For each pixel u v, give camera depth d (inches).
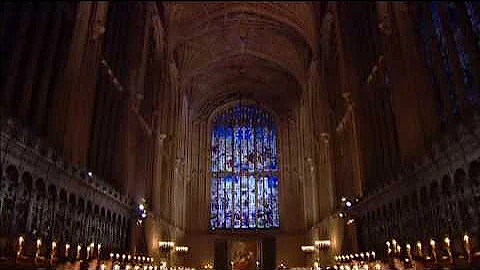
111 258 708.0
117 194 877.2
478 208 468.8
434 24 645.3
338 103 1179.3
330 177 1237.7
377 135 869.8
